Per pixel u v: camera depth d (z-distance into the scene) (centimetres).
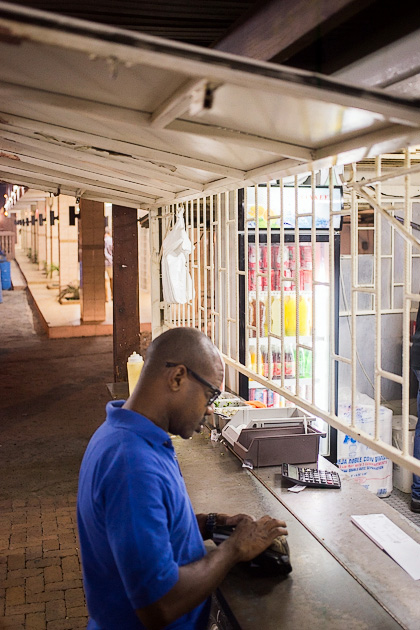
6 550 406
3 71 156
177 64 125
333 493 269
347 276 568
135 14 285
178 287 462
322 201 454
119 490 160
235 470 297
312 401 286
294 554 214
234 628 182
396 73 260
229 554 180
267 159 237
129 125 197
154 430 174
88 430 673
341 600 187
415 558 210
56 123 228
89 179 473
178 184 344
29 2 264
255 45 271
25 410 753
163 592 154
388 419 502
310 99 143
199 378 183
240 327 456
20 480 529
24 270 2573
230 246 470
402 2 220
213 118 179
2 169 472
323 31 231
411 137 168
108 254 1644
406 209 210
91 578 177
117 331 691
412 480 498
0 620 332
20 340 1252
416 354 435
